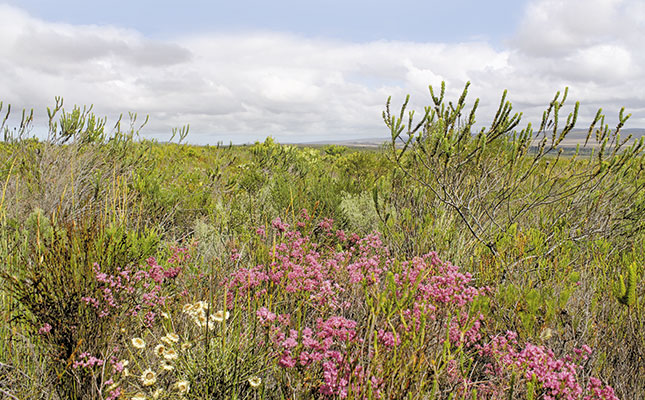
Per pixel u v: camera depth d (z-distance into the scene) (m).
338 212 5.14
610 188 4.28
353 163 9.80
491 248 3.68
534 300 2.07
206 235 4.47
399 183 5.03
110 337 2.14
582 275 3.18
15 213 3.92
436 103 3.90
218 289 2.82
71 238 2.32
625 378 2.20
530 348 1.81
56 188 4.66
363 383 1.61
